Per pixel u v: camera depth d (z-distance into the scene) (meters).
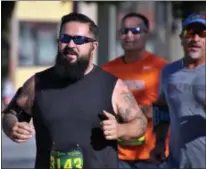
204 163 14.16
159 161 15.24
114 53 48.81
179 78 14.43
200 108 14.19
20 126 11.49
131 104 11.68
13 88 62.31
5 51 50.25
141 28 17.50
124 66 17.66
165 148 15.16
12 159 27.64
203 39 14.29
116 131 11.08
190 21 14.31
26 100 11.75
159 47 67.12
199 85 14.21
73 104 11.34
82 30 11.45
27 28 67.56
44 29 68.12
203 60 14.36
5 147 30.75
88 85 11.45
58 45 11.59
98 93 11.43
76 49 11.39
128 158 16.64
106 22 40.31
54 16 67.62
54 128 11.34
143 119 11.76
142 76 17.38
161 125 15.10
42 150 11.52
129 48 17.48
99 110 11.35
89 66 11.56
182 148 14.31
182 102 14.33
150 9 64.94
